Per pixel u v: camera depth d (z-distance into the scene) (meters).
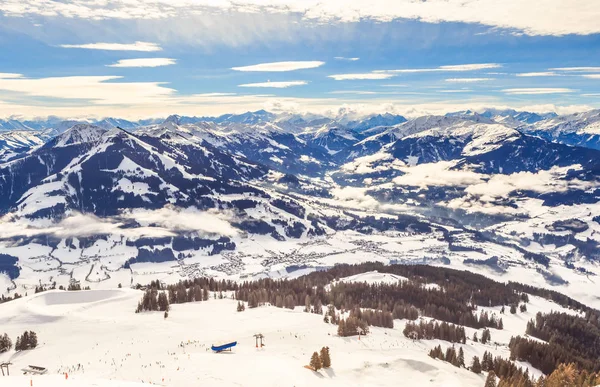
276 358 139.88
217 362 131.50
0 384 96.62
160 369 125.50
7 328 192.75
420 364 142.50
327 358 135.50
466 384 139.25
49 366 139.62
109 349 155.88
